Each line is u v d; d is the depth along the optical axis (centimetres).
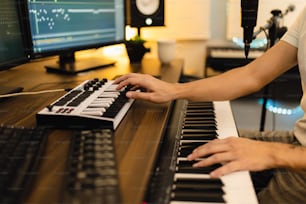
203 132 81
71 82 104
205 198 53
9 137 54
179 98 87
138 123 69
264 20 163
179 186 56
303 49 90
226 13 194
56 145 56
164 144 71
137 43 142
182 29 183
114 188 42
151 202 50
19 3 90
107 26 135
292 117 185
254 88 95
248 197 53
